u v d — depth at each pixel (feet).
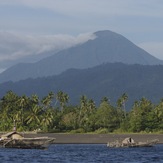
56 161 487.20
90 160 504.84
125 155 592.19
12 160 494.18
